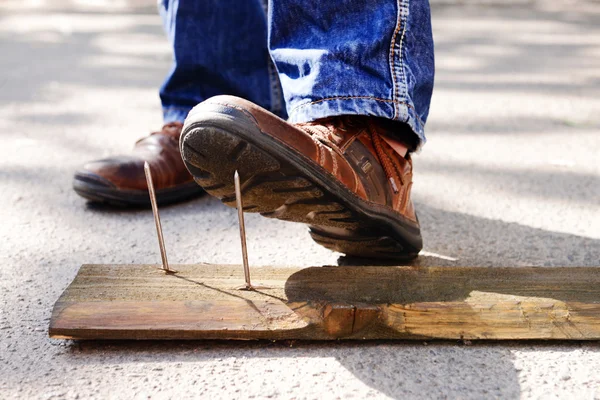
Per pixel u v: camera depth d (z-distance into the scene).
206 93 2.02
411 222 1.67
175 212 1.96
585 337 1.54
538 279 1.60
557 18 6.14
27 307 1.62
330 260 1.76
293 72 1.65
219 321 1.53
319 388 1.47
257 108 1.50
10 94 3.21
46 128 2.57
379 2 1.61
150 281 1.59
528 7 6.99
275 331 1.52
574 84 3.43
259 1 1.97
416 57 1.63
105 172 1.92
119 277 1.60
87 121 2.68
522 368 1.50
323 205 1.56
